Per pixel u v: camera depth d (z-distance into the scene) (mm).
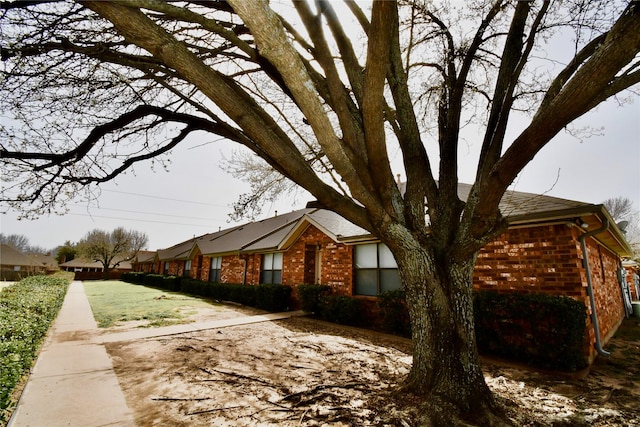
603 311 7648
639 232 27750
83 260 64125
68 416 3383
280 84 3443
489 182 3086
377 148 2934
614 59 2225
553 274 5801
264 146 2713
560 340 5121
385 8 2119
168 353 5945
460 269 3471
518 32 3953
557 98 2604
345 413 3318
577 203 5578
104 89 4016
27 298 7355
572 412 3467
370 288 9578
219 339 7156
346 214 3271
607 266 9680
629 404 3764
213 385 4266
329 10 3326
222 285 16328
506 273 6391
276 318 10281
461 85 4352
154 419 3320
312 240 12156
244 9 1663
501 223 3338
